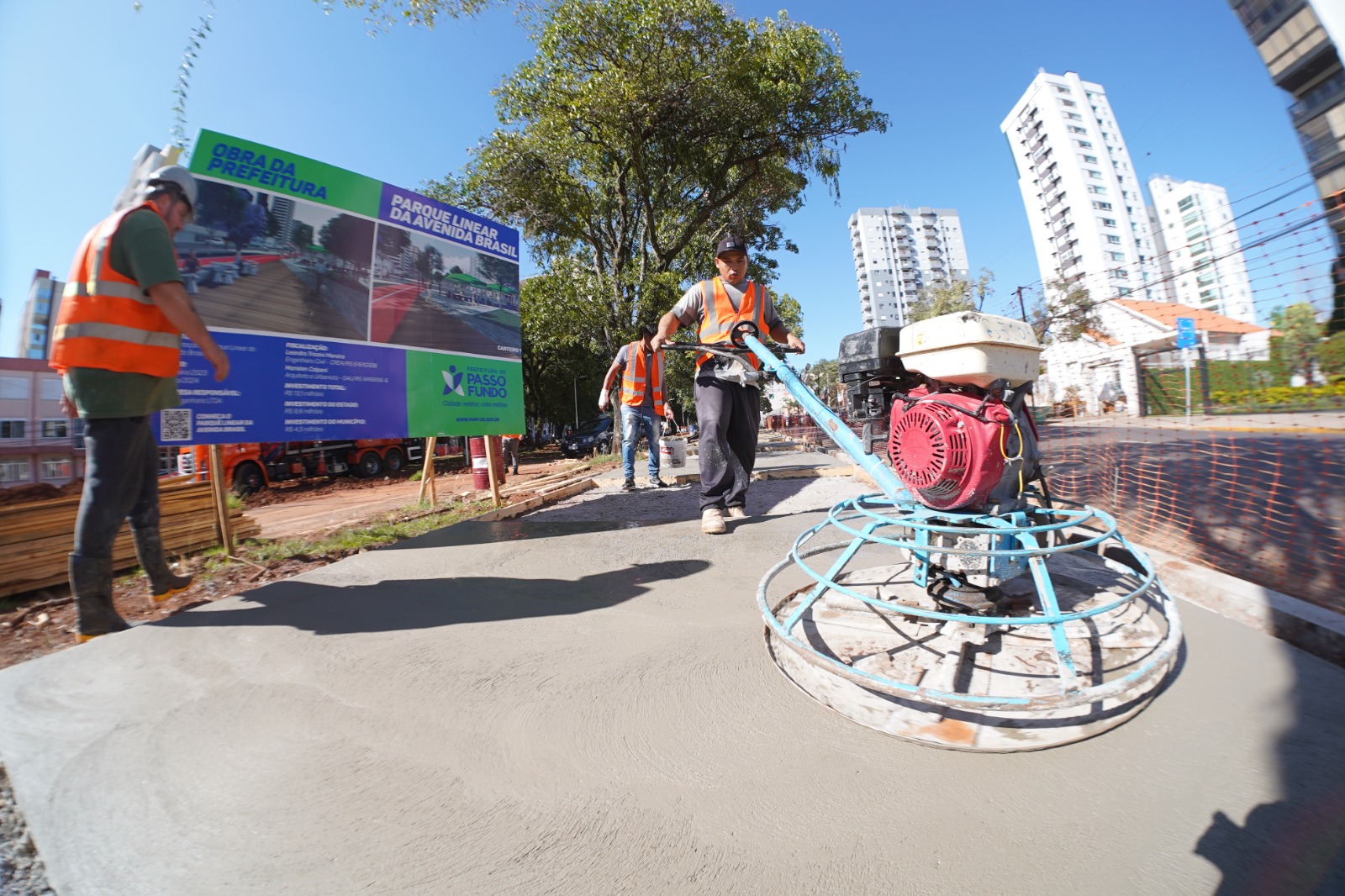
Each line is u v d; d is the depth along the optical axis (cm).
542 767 135
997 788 121
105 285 220
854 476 595
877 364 262
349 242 407
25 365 838
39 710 166
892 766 131
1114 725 140
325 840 114
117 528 234
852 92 1605
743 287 369
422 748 144
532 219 1672
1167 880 96
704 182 1697
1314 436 701
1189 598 222
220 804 126
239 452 1420
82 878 108
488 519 457
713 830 113
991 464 171
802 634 193
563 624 223
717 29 1388
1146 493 516
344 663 192
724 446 369
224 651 204
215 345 240
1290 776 120
